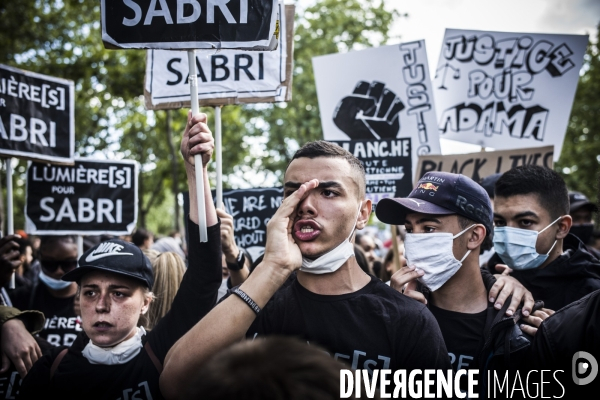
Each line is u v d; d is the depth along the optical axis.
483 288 2.67
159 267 3.44
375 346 2.04
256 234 5.47
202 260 2.43
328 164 2.14
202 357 1.92
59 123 4.39
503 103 5.66
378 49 5.61
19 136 4.13
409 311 2.09
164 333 2.56
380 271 6.18
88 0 15.27
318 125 22.73
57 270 4.27
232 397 0.97
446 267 2.57
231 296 1.99
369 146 5.23
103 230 5.13
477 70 5.74
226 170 22.30
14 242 3.38
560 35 5.58
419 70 5.52
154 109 3.85
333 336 2.07
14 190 20.59
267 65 3.86
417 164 5.06
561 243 3.15
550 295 3.05
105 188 5.18
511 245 3.10
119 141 20.64
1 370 2.89
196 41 2.46
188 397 1.02
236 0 2.48
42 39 15.09
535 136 5.59
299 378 0.99
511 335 2.38
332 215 2.10
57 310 4.34
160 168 21.23
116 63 14.44
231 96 3.83
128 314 2.63
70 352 2.66
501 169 4.91
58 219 5.01
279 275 2.01
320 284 2.16
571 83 5.55
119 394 2.51
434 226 2.60
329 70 5.71
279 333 2.14
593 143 22.02
